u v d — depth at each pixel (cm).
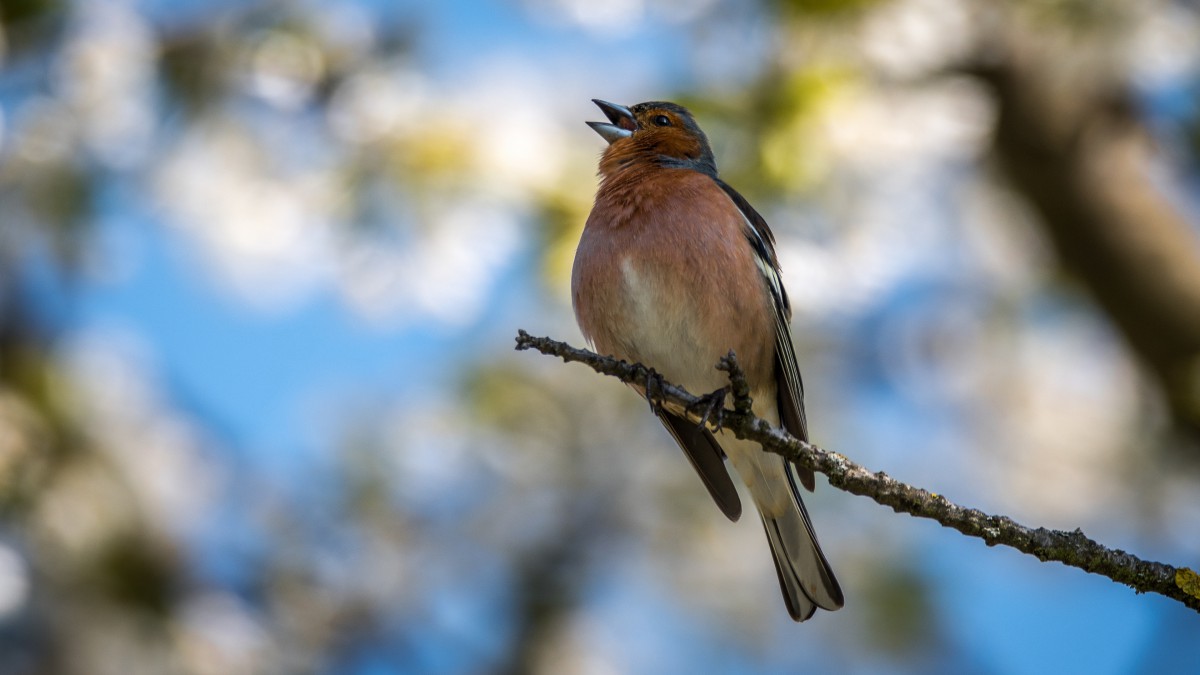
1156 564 566
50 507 1197
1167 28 1113
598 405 1250
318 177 1186
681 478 1249
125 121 1198
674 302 781
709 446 815
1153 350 1145
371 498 1262
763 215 1087
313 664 1243
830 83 1083
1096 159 1142
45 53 1195
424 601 1263
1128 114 1179
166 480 1254
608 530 1253
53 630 1156
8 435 1198
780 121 1075
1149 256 1134
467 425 1252
